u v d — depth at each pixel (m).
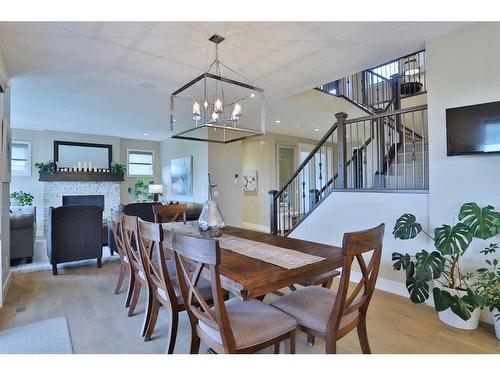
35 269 4.02
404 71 5.68
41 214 6.91
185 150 7.14
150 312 2.21
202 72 3.37
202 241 1.32
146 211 4.72
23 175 6.73
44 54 2.88
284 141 7.92
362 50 2.90
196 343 1.72
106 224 5.25
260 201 7.74
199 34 2.53
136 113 5.21
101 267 4.15
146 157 8.34
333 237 3.64
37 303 2.88
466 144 2.44
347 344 2.11
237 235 2.65
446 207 2.65
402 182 3.72
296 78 3.62
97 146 7.50
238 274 1.54
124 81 3.64
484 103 2.36
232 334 1.37
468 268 2.54
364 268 1.54
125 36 2.55
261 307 1.71
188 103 4.55
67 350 2.05
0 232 2.85
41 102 4.53
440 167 2.69
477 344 2.09
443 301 2.19
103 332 2.31
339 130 3.62
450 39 2.60
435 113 2.71
